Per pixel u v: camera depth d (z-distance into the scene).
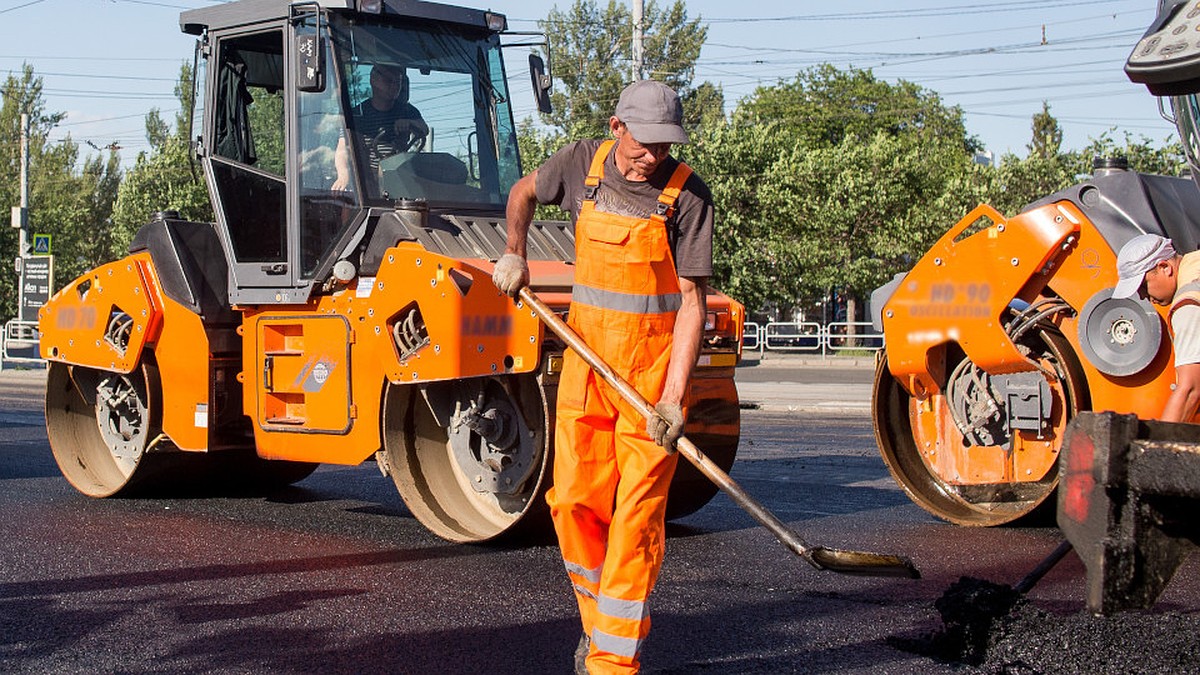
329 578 5.85
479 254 7.00
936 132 57.69
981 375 7.23
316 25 7.26
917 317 7.30
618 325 3.99
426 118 7.55
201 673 4.37
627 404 3.98
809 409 16.77
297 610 5.23
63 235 46.12
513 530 6.54
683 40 64.56
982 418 7.19
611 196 4.04
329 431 7.16
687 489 7.19
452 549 6.57
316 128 7.29
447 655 4.57
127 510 7.87
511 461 6.71
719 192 30.64
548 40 7.93
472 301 6.46
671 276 4.02
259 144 7.64
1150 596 3.66
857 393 18.86
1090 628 4.48
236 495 8.56
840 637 4.77
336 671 4.38
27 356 32.12
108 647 4.68
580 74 63.72
